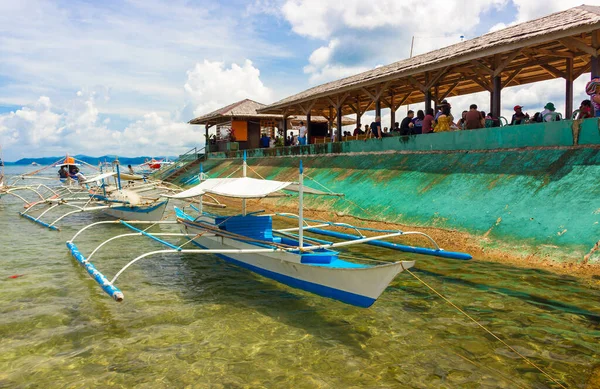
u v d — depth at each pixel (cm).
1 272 965
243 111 3328
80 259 967
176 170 3641
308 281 791
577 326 624
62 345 601
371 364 542
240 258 986
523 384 489
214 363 548
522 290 763
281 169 2319
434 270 909
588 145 1057
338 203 1561
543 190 1027
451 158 1412
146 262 1063
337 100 2278
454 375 512
